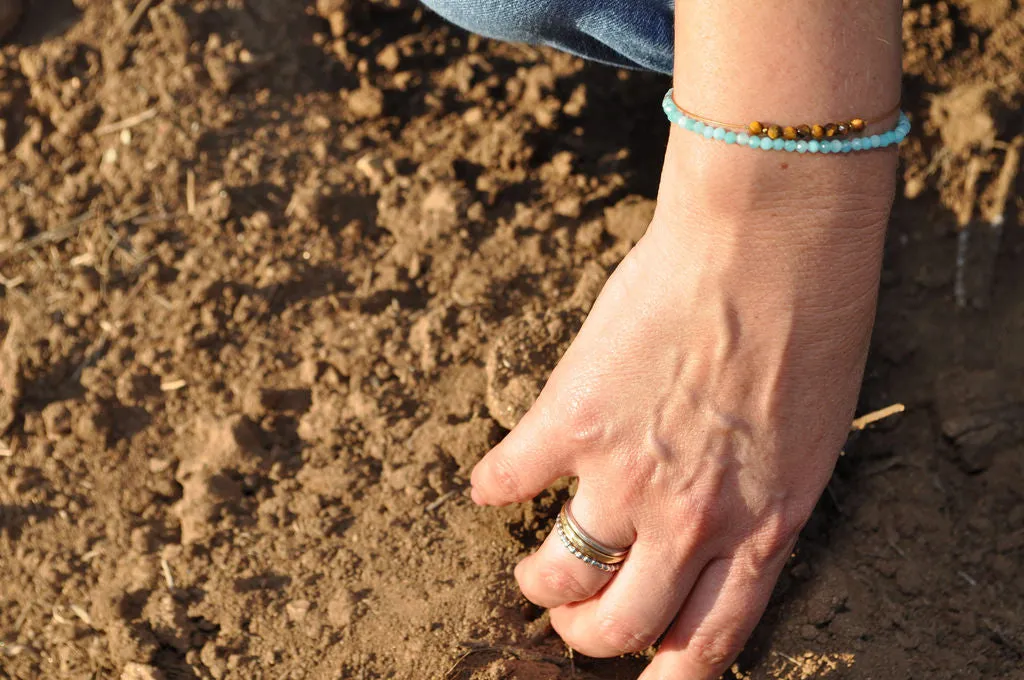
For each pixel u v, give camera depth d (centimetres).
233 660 64
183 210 73
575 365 59
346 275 72
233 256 72
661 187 58
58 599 66
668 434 58
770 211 56
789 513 59
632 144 76
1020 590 65
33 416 70
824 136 55
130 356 70
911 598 65
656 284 58
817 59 55
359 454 68
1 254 73
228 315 71
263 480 68
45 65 76
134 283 72
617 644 60
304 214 73
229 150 74
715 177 56
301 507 67
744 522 59
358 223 73
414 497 67
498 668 63
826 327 57
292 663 64
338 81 77
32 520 68
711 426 58
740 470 58
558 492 66
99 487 68
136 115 75
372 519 67
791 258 56
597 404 58
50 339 71
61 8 78
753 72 55
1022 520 67
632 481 58
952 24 76
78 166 74
